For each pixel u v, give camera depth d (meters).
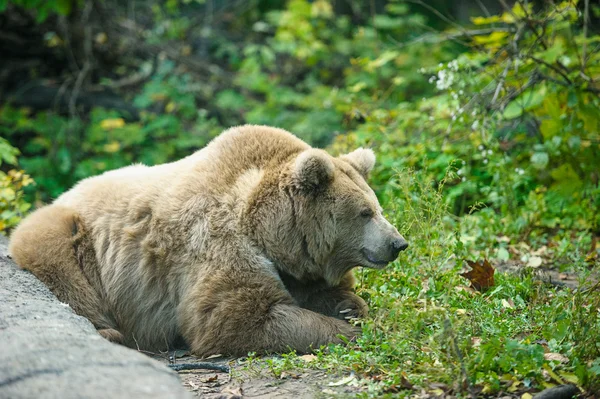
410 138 16.14
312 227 9.67
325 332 9.09
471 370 7.27
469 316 8.64
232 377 8.22
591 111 14.23
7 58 24.53
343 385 7.64
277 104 25.45
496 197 13.92
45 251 9.91
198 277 9.48
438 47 25.59
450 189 14.71
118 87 25.20
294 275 9.83
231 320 9.20
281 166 9.89
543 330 8.66
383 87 24.83
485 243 12.70
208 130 23.84
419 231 10.72
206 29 28.84
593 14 17.83
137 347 9.99
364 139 15.80
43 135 22.34
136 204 10.05
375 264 9.75
